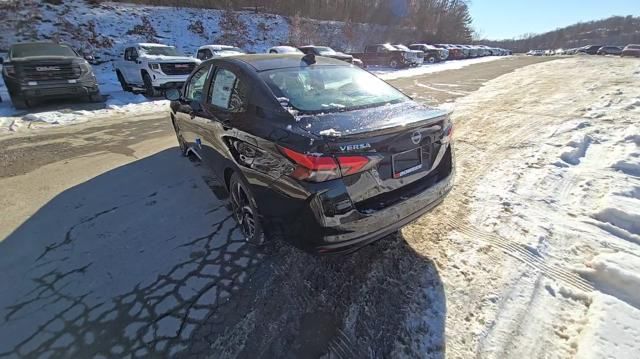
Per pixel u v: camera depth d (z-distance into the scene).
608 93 8.09
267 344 1.93
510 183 3.76
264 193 2.34
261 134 2.29
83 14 19.73
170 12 23.89
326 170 1.92
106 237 2.96
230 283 2.39
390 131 2.11
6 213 3.39
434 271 2.44
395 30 37.66
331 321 2.07
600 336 1.83
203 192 3.79
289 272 2.49
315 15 34.34
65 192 3.85
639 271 2.22
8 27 16.78
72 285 2.39
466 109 7.55
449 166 2.63
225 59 3.18
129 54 11.20
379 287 2.31
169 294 2.29
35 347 1.91
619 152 4.29
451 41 45.06
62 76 8.43
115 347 1.92
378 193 2.15
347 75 3.08
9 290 2.34
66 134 6.32
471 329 1.97
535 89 9.68
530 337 1.89
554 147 4.72
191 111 3.60
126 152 5.22
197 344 1.93
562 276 2.32
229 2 28.55
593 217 2.99
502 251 2.62
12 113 8.05
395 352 1.86
